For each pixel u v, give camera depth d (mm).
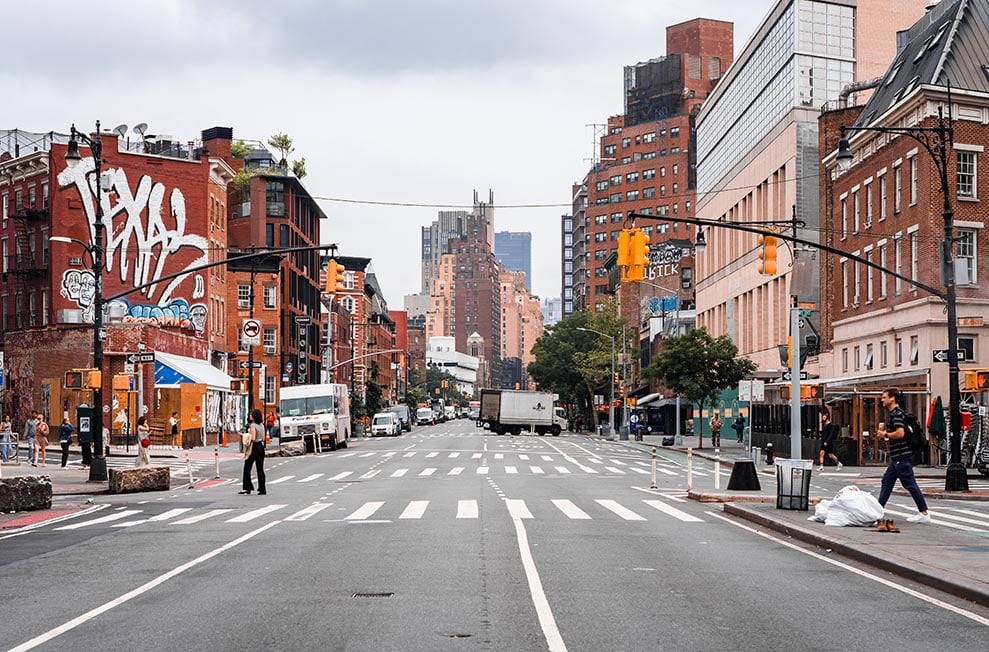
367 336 156875
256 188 94125
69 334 64812
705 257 96312
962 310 46750
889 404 19000
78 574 13539
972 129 47156
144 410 62906
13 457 48500
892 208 50875
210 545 16562
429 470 40000
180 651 8992
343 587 12312
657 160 166125
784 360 48594
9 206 75688
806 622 10320
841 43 72562
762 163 76875
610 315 120938
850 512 18078
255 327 58969
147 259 73875
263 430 28375
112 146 73125
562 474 37812
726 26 169375
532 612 10719
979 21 50250
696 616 10570
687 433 100250
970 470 40969
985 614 10789
